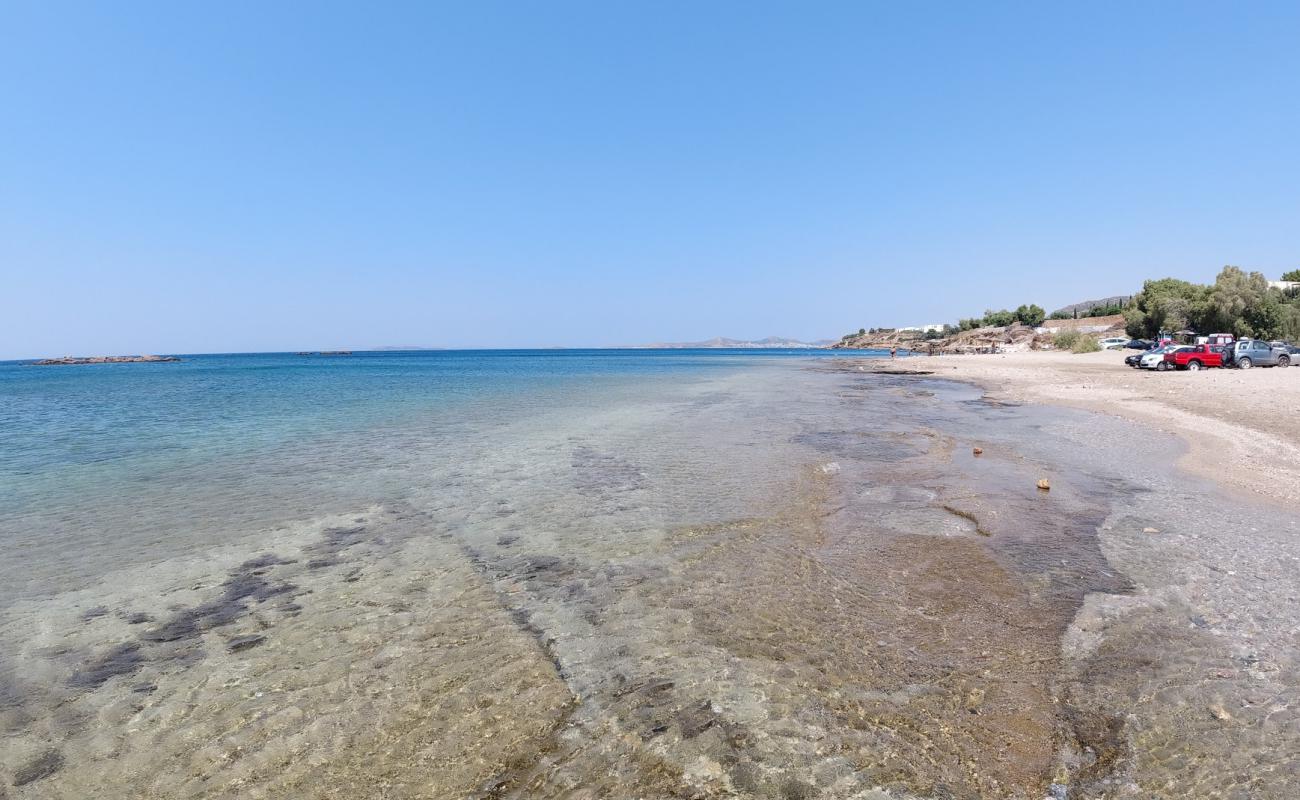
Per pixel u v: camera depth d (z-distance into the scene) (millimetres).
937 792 3766
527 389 39844
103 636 6195
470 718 4699
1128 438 16250
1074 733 4273
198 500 11375
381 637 6066
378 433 19656
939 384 41031
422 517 10164
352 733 4574
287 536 9266
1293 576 6785
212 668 5559
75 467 14469
